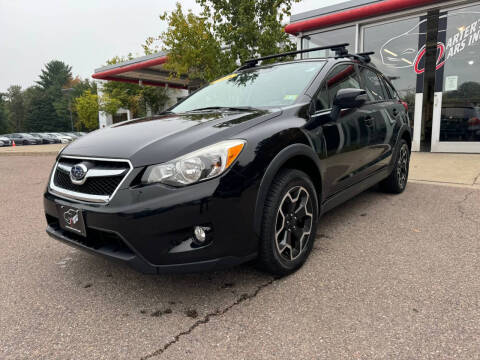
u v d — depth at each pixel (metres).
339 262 2.38
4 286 2.21
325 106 2.64
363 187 3.20
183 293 2.05
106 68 17.42
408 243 2.66
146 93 24.59
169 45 11.45
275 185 2.04
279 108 2.38
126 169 1.81
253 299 1.95
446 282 2.05
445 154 7.06
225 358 1.49
